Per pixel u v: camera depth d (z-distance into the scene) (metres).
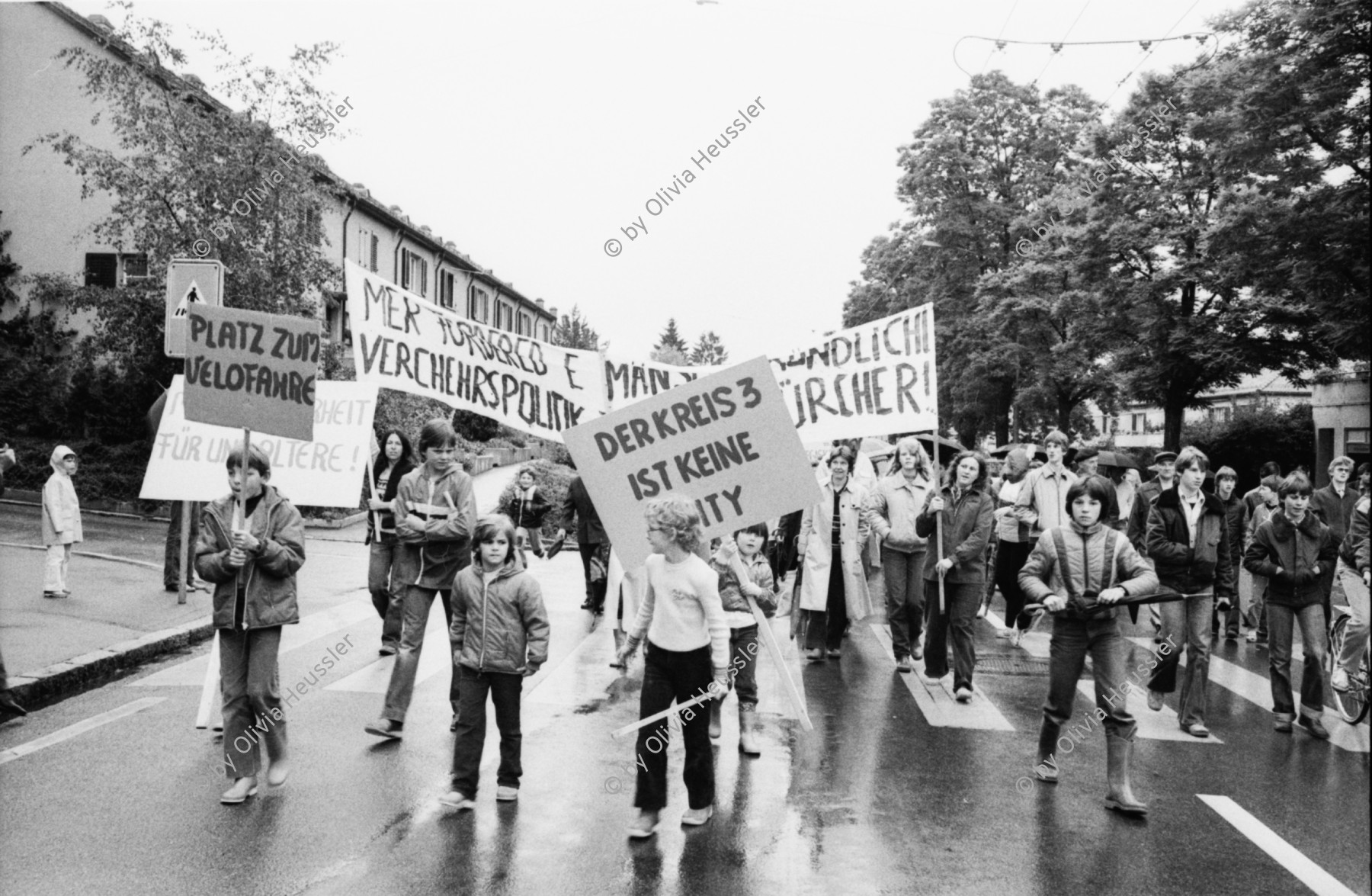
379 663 9.42
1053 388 31.72
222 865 4.93
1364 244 18.88
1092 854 5.34
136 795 5.87
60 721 7.40
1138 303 27.55
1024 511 11.27
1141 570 6.03
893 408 9.50
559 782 6.29
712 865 5.09
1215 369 26.86
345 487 8.33
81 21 26.38
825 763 6.82
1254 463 34.34
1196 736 7.71
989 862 5.21
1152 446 39.72
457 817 5.65
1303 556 7.82
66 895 4.58
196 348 6.11
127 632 9.89
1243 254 21.09
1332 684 8.45
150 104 21.92
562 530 12.92
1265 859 5.33
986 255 34.66
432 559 7.03
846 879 4.96
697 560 5.59
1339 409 31.48
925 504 9.10
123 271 26.44
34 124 26.59
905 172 35.97
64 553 11.73
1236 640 12.05
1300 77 19.36
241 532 5.66
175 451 8.32
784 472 6.25
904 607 9.76
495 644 5.77
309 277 21.69
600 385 9.38
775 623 12.44
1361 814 6.06
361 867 4.95
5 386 24.47
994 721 7.93
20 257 26.64
